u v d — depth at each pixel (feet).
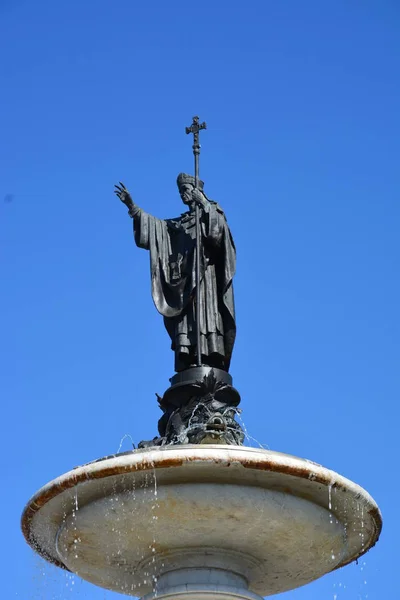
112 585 51.21
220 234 53.47
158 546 45.68
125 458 42.01
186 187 55.93
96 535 45.60
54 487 43.55
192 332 52.85
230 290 53.98
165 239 54.70
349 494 44.57
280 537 45.29
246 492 43.16
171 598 45.01
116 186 55.01
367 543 49.44
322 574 49.96
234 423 48.80
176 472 42.42
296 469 42.45
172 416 50.16
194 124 57.72
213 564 45.75
